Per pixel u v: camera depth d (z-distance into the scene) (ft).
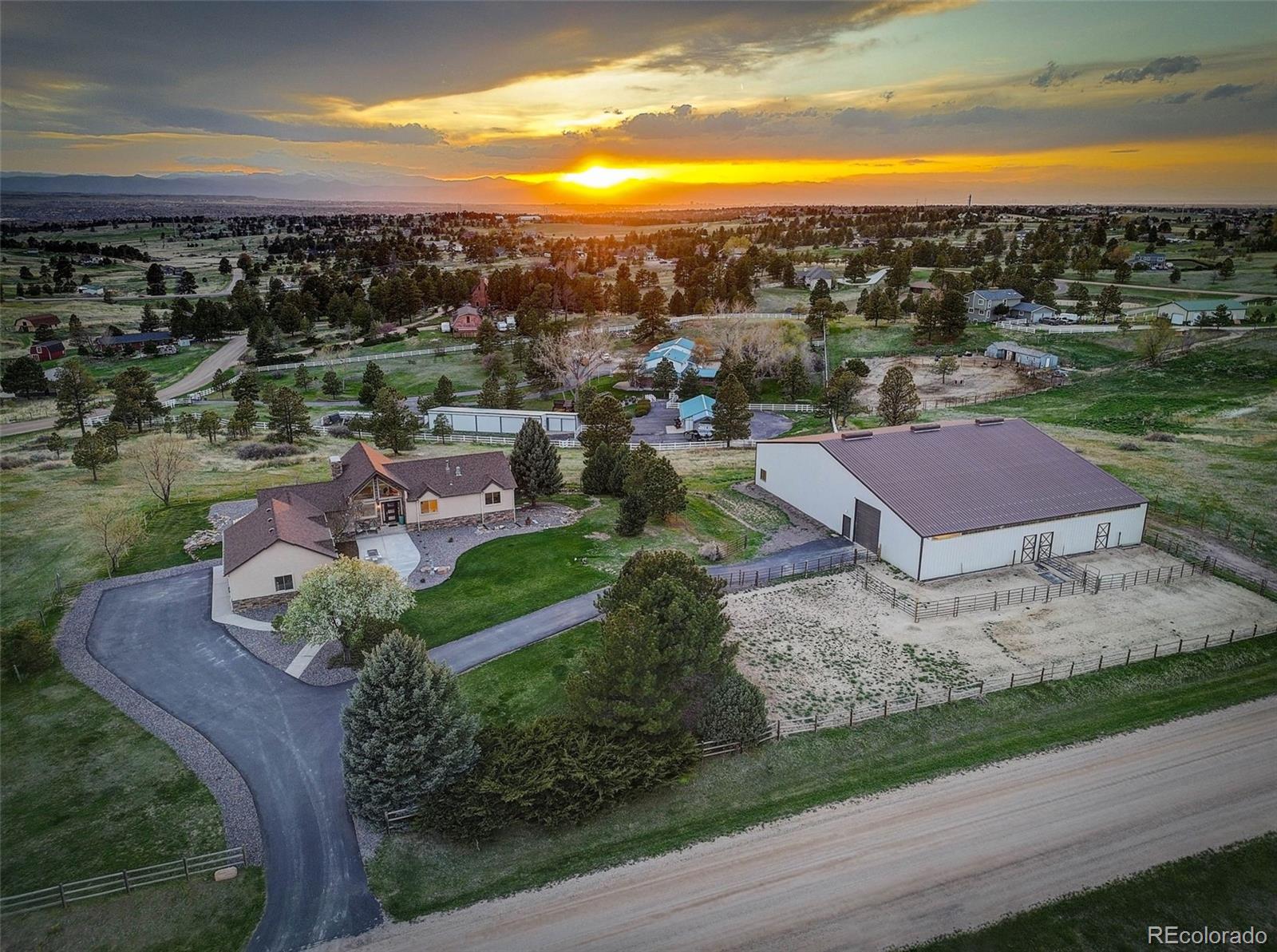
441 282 618.44
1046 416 273.54
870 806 92.84
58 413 323.98
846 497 173.17
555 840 88.17
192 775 99.14
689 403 317.83
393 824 88.99
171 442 240.53
